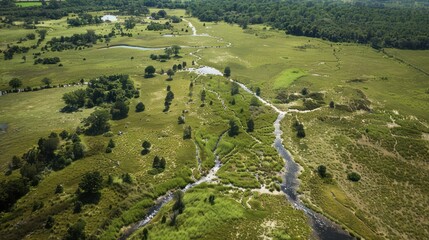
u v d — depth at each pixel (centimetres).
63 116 11731
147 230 6875
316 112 12338
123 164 9044
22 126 11019
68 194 7794
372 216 7581
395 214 7650
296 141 10619
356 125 11469
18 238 6638
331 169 9244
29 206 7412
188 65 17638
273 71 16925
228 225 7062
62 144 9725
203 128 11100
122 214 7325
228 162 9500
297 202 7962
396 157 9788
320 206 7838
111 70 16612
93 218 7131
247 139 10650
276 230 6969
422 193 8331
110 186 8038
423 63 18812
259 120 11856
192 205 7581
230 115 12062
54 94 13788
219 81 15300
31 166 8325
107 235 6781
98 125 10719
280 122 11762
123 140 10219
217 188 8300
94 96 12825
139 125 11194
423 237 7025
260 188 8425
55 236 6644
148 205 7725
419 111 12794
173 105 12731
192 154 9675
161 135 10556
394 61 19325
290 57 19475
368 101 13262
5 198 7312
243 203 7806
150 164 9094
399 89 15062
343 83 15275
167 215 7344
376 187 8538
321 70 17162
